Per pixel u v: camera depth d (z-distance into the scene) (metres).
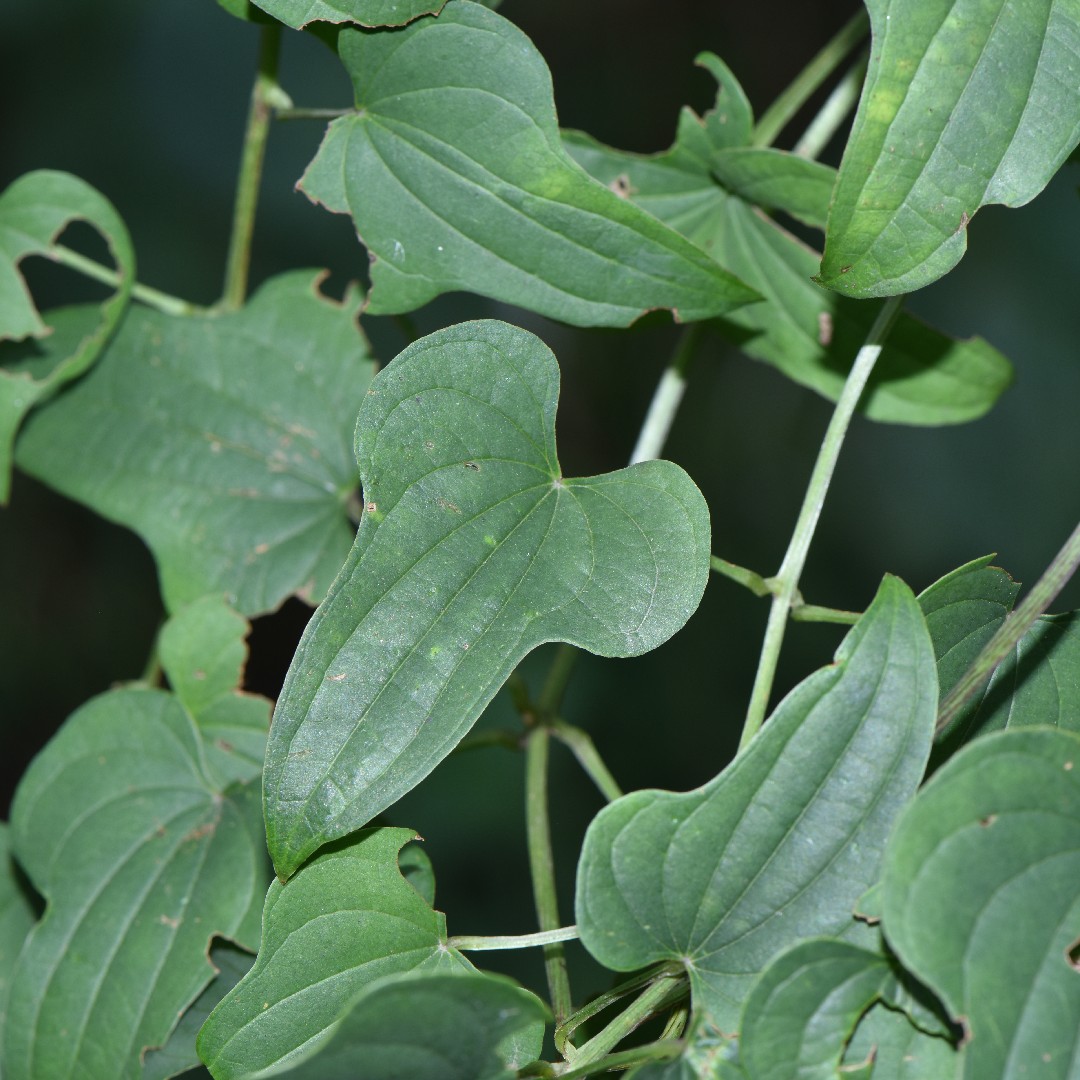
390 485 0.82
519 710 0.89
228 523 0.90
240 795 0.88
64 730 0.88
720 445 1.81
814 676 0.81
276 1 0.83
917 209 0.81
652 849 0.81
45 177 0.89
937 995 0.79
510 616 0.82
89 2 1.90
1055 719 0.83
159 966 0.86
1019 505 1.72
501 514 0.82
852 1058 0.80
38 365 0.90
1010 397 1.74
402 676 0.81
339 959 0.82
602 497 0.83
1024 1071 0.79
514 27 0.83
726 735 1.68
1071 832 0.79
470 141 0.84
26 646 1.79
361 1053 0.79
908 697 0.81
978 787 0.79
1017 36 0.81
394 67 0.84
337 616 0.81
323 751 0.81
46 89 1.89
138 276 1.79
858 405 0.90
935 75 0.81
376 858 0.82
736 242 0.88
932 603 0.82
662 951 0.81
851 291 0.82
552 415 0.83
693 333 0.90
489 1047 0.80
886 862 0.79
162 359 0.91
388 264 0.85
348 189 0.84
